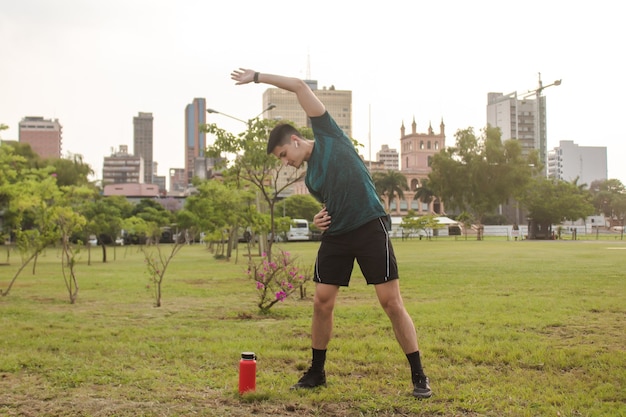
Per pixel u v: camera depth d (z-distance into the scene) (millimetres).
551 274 17000
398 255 30578
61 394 4465
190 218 36000
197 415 3879
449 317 8641
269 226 27078
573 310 9273
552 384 4672
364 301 11359
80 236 35781
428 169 151125
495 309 9555
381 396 4309
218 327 8375
